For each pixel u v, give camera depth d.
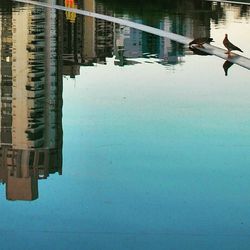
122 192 6.99
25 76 15.94
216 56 18.72
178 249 5.39
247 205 6.55
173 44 22.03
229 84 14.31
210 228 5.88
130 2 45.03
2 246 5.44
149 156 8.51
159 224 5.99
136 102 12.31
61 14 36.22
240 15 34.19
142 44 22.47
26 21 30.72
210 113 11.31
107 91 13.58
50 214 6.26
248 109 11.69
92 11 38.00
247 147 9.01
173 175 7.66
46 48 21.52
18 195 6.82
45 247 5.43
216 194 6.91
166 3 42.94
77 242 5.54
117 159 8.35
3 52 20.02
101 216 6.22
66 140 9.45
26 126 10.64
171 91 13.51
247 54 19.25
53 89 14.02
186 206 6.52
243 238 5.62
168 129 10.09
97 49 21.64
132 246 5.45
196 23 29.69
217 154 8.62
